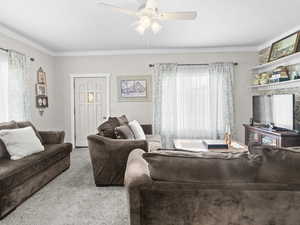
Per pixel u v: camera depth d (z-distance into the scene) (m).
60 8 2.79
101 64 5.21
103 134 3.12
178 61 5.07
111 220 2.04
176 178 1.27
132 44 4.61
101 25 3.42
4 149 2.73
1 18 3.11
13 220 2.05
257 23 3.40
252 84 4.97
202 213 1.25
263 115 4.12
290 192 1.21
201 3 2.68
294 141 3.22
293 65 3.74
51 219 2.06
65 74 5.28
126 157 2.83
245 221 1.24
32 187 2.57
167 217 1.28
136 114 5.22
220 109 4.92
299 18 3.20
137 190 1.27
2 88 3.55
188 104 5.00
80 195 2.60
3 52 3.54
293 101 3.30
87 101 5.32
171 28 3.59
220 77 4.90
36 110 4.52
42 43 4.44
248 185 1.22
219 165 1.26
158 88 5.00
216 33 3.88
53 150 3.11
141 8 2.16
